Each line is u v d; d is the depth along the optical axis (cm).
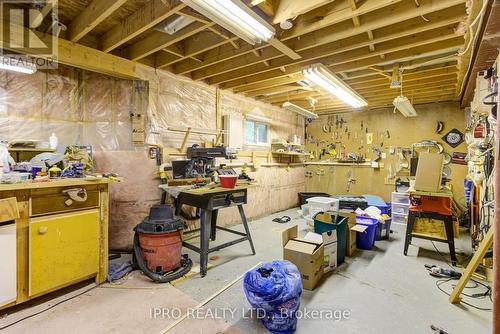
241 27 212
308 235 274
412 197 324
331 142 637
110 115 315
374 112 584
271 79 383
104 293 219
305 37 264
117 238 309
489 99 228
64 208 210
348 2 204
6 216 176
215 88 421
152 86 336
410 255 314
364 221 346
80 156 250
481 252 204
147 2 222
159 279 236
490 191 262
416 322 186
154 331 172
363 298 217
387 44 271
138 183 319
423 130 530
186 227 375
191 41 289
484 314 196
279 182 566
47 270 199
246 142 498
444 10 215
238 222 457
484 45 225
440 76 357
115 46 271
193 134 386
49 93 275
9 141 238
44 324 178
